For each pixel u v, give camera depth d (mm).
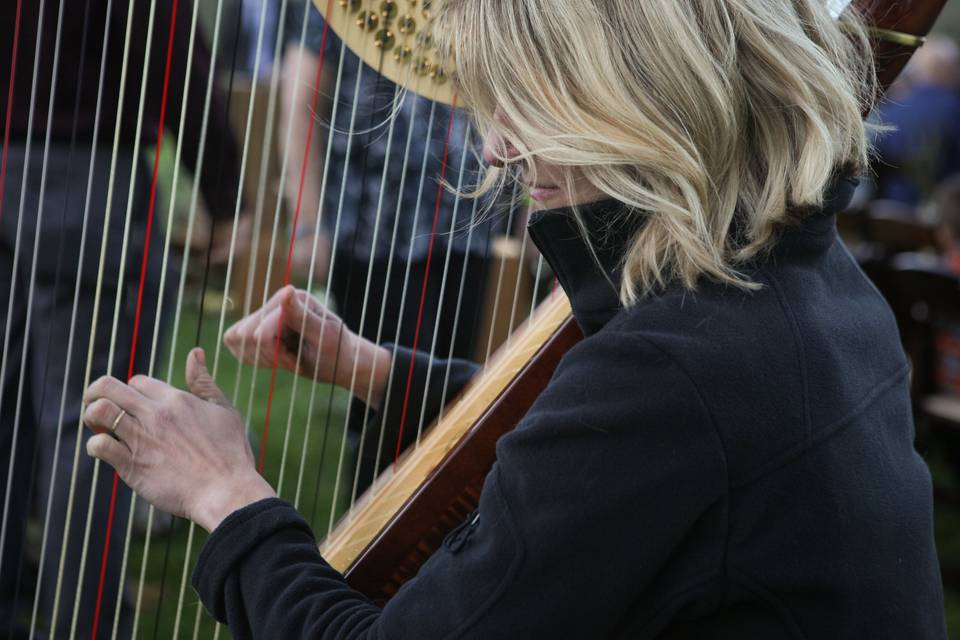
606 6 1061
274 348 1584
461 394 1499
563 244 1127
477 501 1315
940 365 3490
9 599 2326
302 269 3051
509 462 1072
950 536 3594
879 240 3967
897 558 1113
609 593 1034
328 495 3182
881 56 1215
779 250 1109
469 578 1062
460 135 2383
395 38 1338
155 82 2256
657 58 1043
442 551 1115
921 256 3850
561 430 1042
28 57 2133
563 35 1059
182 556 2828
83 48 1799
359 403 2385
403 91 1366
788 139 1083
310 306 1609
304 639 1109
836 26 1146
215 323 4320
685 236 1046
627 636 1067
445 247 2463
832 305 1139
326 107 2795
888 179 6141
